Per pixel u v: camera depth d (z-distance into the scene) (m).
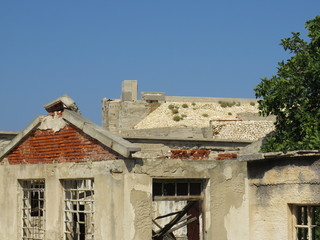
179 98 132.50
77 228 33.00
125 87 127.62
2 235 37.44
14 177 36.88
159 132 95.56
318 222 35.88
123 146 29.42
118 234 29.72
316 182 26.78
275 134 36.25
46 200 34.47
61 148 33.91
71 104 33.53
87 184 36.34
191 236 40.62
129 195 29.80
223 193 32.53
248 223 31.48
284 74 37.34
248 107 133.25
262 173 29.53
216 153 35.25
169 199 31.58
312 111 35.47
